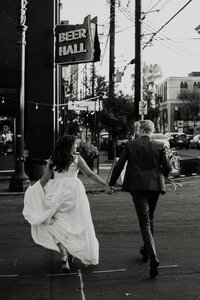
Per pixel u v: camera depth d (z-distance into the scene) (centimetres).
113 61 3008
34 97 1928
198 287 539
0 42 1994
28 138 1920
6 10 1989
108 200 1343
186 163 2134
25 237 839
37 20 1922
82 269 619
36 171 1836
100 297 510
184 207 1185
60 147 611
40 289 540
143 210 590
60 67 2728
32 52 1922
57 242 599
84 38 1873
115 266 630
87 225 602
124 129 2870
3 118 2091
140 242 783
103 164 2752
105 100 2906
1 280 577
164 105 10638
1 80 1995
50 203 602
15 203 1298
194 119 8769
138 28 2316
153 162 603
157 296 511
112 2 2859
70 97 4553
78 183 614
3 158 2089
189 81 10338
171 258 667
